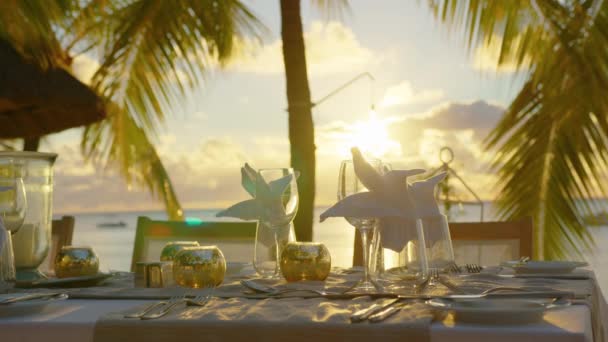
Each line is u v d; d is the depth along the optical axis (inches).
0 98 202.4
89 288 62.7
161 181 309.0
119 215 3011.8
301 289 56.1
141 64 260.2
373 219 57.9
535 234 204.5
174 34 250.1
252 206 70.4
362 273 77.6
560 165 204.2
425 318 42.6
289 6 209.9
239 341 43.1
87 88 224.2
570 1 203.6
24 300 49.9
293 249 66.7
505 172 212.2
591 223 203.0
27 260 69.9
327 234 1868.8
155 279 63.5
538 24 205.9
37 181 71.1
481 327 40.8
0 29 204.8
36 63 211.6
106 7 257.1
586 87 200.8
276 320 43.4
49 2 213.6
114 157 296.5
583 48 201.5
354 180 59.1
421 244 56.1
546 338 39.3
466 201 212.5
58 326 45.1
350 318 42.6
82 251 74.8
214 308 48.5
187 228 109.1
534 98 212.8
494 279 68.2
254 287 57.6
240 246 108.0
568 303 47.4
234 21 262.1
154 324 44.0
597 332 63.7
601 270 545.3
